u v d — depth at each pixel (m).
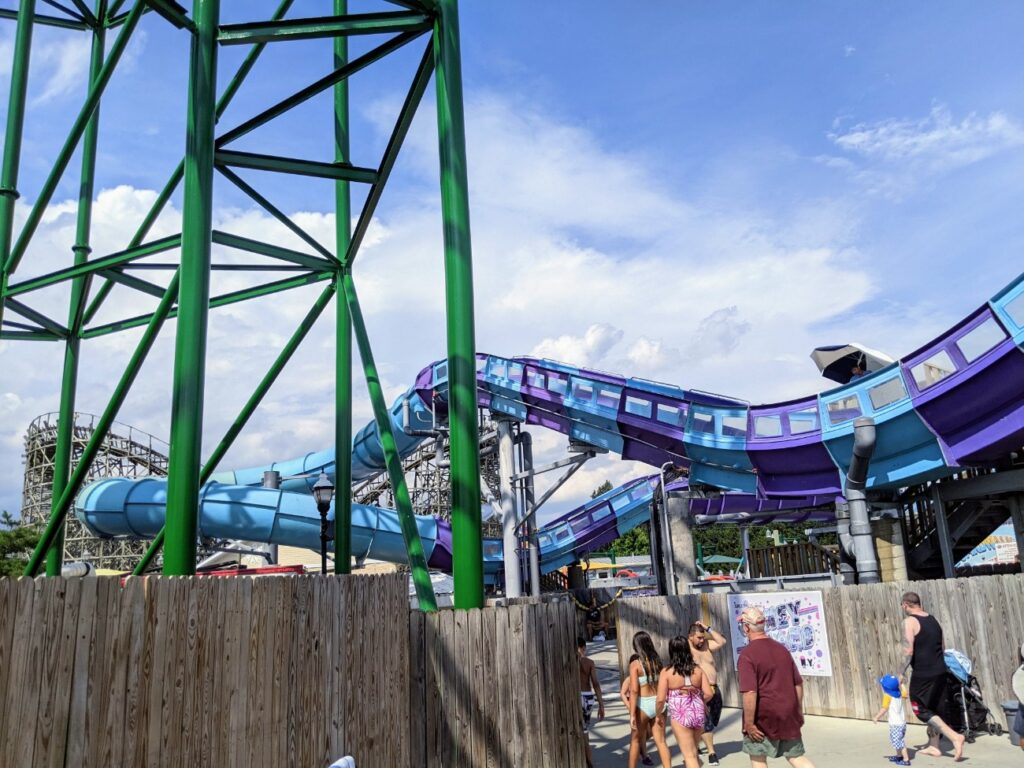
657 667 10.62
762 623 8.18
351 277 14.71
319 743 7.52
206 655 6.61
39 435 53.31
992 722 12.21
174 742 6.24
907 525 26.22
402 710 8.56
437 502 51.50
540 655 9.93
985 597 12.66
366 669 8.19
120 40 12.76
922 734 12.30
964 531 23.84
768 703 7.88
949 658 11.73
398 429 36.41
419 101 11.94
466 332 10.34
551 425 28.56
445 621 9.14
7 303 15.49
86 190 18.48
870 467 22.09
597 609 38.69
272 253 14.06
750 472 24.50
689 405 24.59
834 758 11.02
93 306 16.88
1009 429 18.97
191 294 8.84
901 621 13.53
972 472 22.69
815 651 14.77
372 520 33.22
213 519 30.62
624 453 26.94
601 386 26.11
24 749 5.30
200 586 6.64
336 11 16.05
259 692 7.02
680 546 30.44
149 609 6.22
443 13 11.03
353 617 8.12
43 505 52.44
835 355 27.31
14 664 5.32
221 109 14.80
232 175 12.62
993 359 18.39
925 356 20.05
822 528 32.22
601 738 13.38
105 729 5.79
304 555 55.91
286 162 12.26
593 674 14.32
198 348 8.76
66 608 5.66
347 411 14.77
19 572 33.78
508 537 29.86
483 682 9.28
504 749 9.27
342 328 15.05
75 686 5.65
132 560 51.69
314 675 7.59
